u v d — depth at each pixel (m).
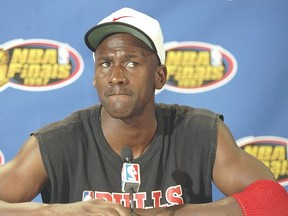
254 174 3.50
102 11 5.27
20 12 5.22
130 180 3.00
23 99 5.26
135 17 3.41
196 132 3.62
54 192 3.52
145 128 3.51
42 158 3.47
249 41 5.34
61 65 5.29
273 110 5.38
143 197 3.49
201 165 3.59
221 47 5.34
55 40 5.27
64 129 3.58
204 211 3.24
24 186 3.44
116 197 3.48
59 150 3.50
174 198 3.51
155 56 3.37
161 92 5.34
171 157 3.58
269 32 5.35
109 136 3.53
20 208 3.20
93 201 3.16
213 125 3.65
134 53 3.26
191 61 5.34
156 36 3.37
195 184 3.58
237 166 3.54
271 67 5.36
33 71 5.27
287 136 5.38
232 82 5.36
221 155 3.57
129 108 3.26
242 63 5.35
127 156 3.19
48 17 5.24
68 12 5.25
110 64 3.29
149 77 3.33
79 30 5.27
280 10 5.34
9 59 5.23
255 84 5.37
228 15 5.33
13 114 5.25
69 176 3.53
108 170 3.52
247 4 5.33
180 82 5.34
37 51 5.26
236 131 5.38
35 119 5.28
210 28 5.33
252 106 5.38
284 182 5.40
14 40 5.23
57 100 5.29
